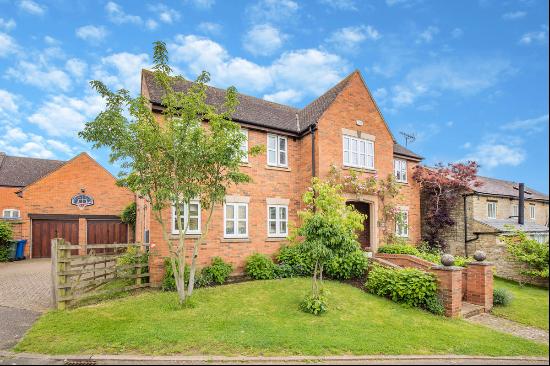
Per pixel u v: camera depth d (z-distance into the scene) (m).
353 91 15.82
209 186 8.72
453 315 8.86
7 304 8.72
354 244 8.90
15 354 5.41
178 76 9.15
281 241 14.12
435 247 18.62
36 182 20.81
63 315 7.50
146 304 8.48
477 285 10.32
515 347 6.97
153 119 8.34
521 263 14.21
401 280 9.80
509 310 10.17
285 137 14.99
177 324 6.89
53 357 5.31
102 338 6.06
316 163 14.22
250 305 8.63
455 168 19.00
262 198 13.86
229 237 12.81
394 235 16.00
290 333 6.66
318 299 8.41
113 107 8.09
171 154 7.98
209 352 5.67
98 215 21.97
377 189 15.66
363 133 15.87
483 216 19.64
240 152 8.71
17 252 19.06
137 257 10.69
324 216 8.92
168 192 7.75
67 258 8.33
